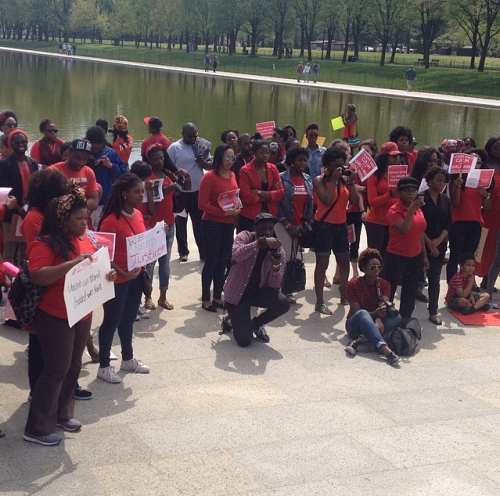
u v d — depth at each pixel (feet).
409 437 18.85
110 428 18.67
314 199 30.53
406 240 27.09
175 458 17.11
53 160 31.91
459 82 189.98
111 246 19.76
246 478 16.28
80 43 415.44
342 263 30.04
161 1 323.57
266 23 286.66
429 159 30.91
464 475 16.92
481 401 21.74
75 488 15.58
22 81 167.84
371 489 16.03
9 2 412.16
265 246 24.25
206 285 28.84
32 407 17.42
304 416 19.90
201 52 315.37
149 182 27.71
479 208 31.48
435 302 29.30
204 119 110.93
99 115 110.22
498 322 29.71
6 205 21.47
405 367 24.38
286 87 184.24
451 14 218.38
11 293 16.75
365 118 118.83
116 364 23.24
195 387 21.72
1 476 16.01
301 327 27.89
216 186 27.86
